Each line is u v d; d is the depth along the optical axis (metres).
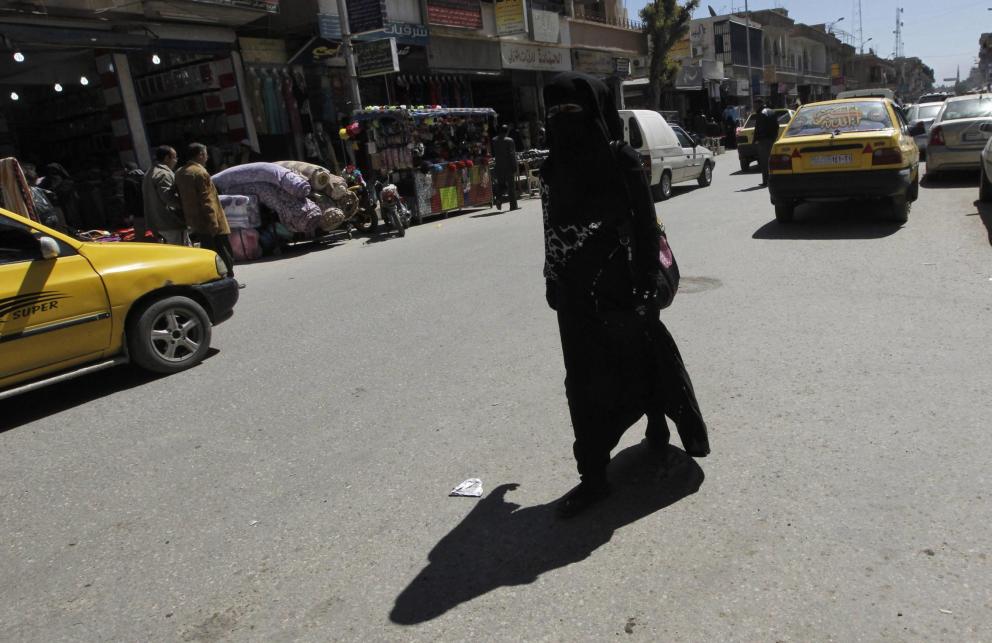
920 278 6.61
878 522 2.90
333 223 12.95
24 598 3.01
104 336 5.57
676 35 32.56
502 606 2.64
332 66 18.36
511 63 24.16
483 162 17.30
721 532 2.95
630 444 3.88
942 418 3.73
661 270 3.16
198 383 5.71
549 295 3.34
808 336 5.27
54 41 12.43
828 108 10.20
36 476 4.22
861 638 2.30
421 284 8.76
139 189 11.26
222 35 15.57
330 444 4.27
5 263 5.11
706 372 4.77
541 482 3.56
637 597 2.61
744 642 2.33
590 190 2.98
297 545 3.21
